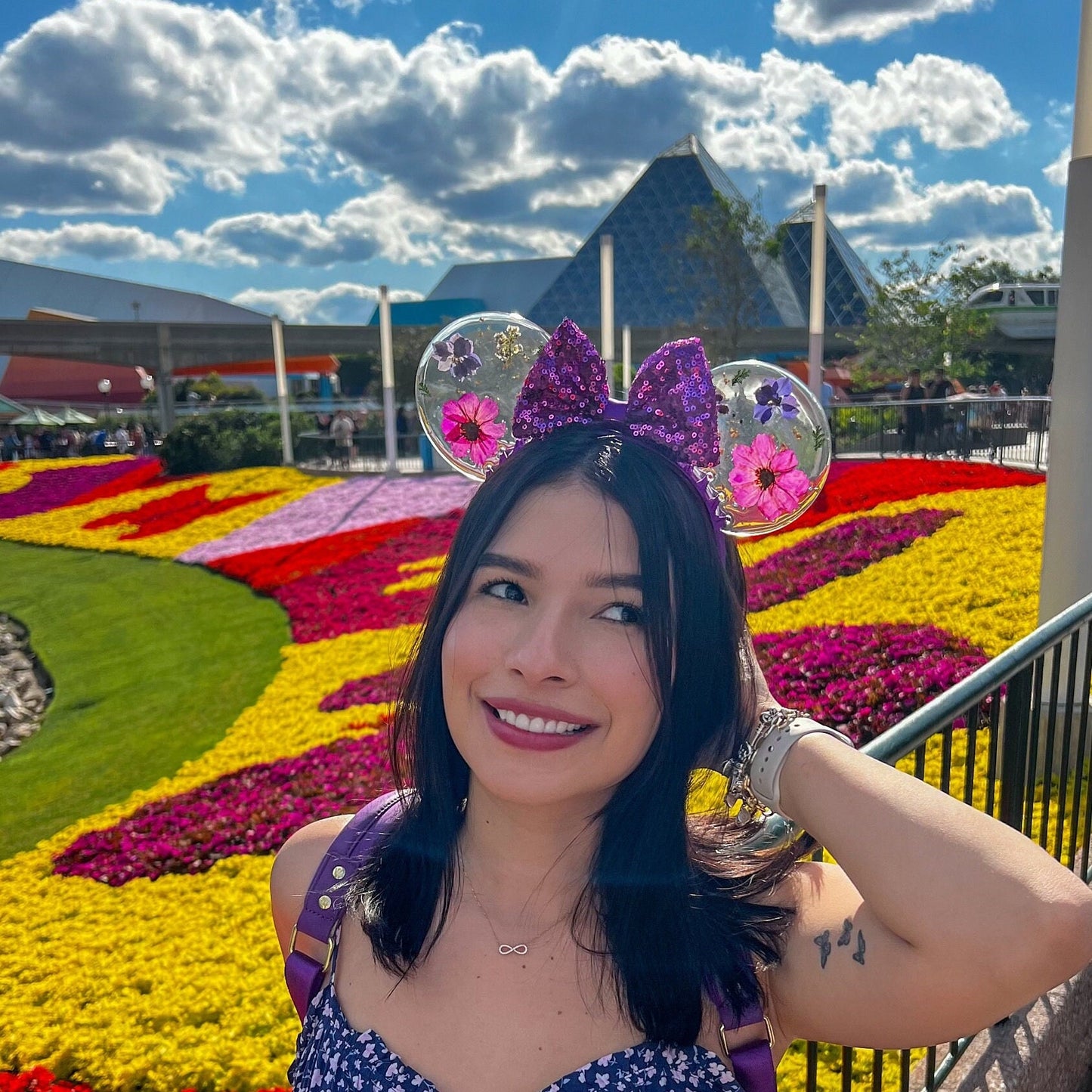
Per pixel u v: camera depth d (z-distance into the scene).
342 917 1.40
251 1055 3.38
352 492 20.25
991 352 31.70
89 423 46.56
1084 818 3.44
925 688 5.48
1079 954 0.94
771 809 1.23
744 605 1.34
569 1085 1.16
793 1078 2.84
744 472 1.47
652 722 1.21
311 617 11.45
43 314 75.19
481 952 1.28
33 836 6.41
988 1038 2.49
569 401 1.32
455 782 1.39
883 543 9.17
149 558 17.59
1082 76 4.44
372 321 83.19
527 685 1.18
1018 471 11.49
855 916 1.17
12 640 13.33
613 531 1.19
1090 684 4.47
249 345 59.88
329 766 6.40
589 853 1.29
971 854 0.99
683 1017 1.19
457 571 1.28
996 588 7.13
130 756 7.77
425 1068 1.23
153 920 4.69
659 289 69.44
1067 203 4.53
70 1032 3.66
